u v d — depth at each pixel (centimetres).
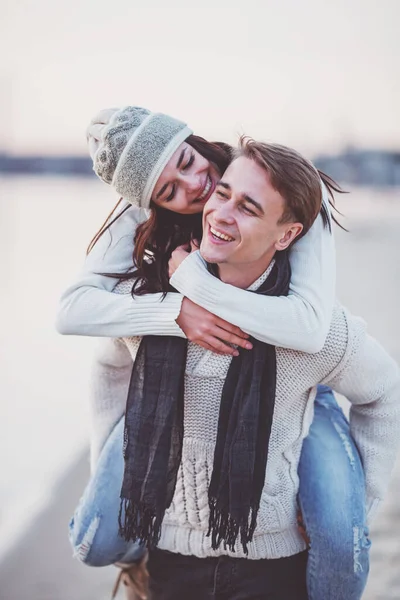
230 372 228
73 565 385
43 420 633
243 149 222
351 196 5341
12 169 9769
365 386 239
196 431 236
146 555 280
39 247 2145
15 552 399
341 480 244
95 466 272
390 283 1397
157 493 228
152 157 236
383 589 360
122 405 273
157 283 239
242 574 246
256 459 225
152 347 234
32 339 995
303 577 252
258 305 221
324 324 224
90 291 244
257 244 220
